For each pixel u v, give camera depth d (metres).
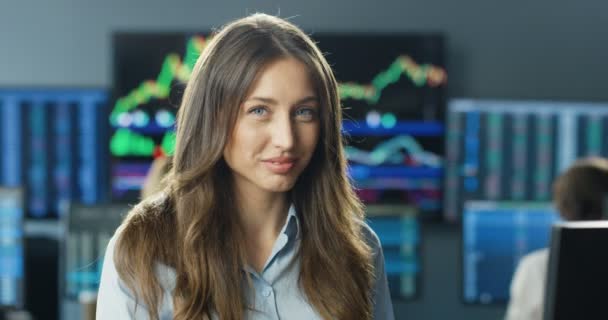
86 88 3.59
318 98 1.09
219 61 1.07
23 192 3.11
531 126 3.57
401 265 3.25
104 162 3.57
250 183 1.12
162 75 3.49
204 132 1.08
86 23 3.61
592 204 2.37
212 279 1.08
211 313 1.10
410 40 3.52
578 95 3.72
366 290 1.21
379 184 3.57
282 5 3.61
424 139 3.56
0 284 3.14
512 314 2.47
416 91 3.54
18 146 3.56
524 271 2.47
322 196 1.19
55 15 3.60
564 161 3.57
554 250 1.16
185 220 1.10
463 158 3.57
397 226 3.24
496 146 3.57
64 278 2.98
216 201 1.11
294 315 1.15
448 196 3.59
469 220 3.26
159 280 1.08
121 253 1.08
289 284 1.16
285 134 1.04
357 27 3.63
